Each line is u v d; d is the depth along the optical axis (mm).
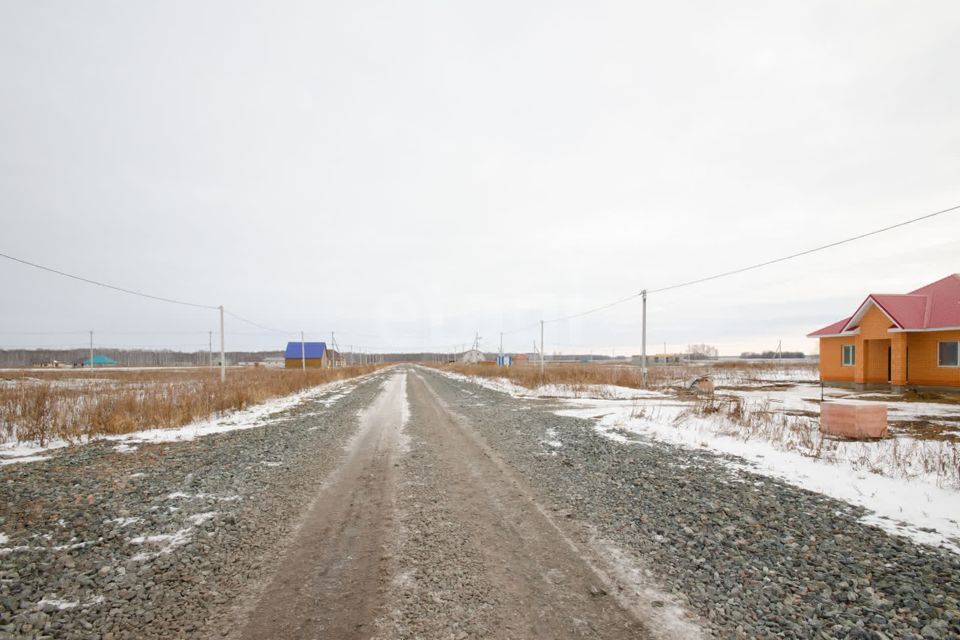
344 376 43094
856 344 22984
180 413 13258
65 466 8164
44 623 3293
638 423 12852
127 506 5941
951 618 3354
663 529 5125
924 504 5797
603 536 4938
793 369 44031
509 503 6059
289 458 8734
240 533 5027
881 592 3756
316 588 3803
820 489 6586
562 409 16766
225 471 7766
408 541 4793
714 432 11062
